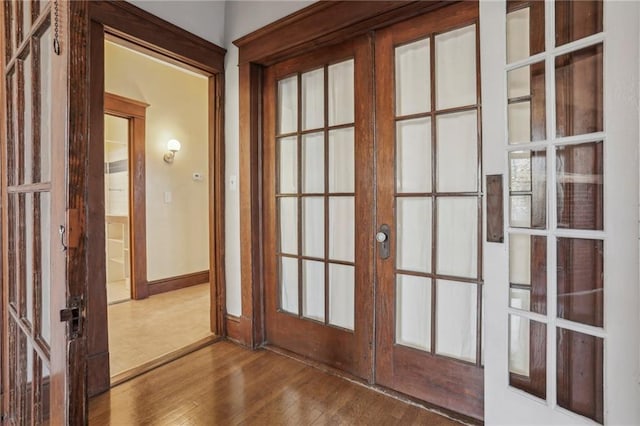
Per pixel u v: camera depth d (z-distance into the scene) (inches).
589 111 44.3
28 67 44.2
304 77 88.4
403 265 72.5
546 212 48.5
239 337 97.7
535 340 50.9
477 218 63.1
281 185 94.2
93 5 72.2
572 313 46.3
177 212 162.2
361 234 77.6
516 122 52.7
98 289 73.6
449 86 65.7
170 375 80.1
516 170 52.3
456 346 66.2
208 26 97.0
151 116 151.6
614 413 41.0
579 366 45.6
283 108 93.3
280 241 94.4
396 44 71.4
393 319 73.3
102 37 74.2
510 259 53.4
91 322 72.4
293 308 92.0
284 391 73.5
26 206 45.8
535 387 50.6
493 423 53.2
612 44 40.6
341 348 81.7
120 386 75.3
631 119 39.3
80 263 29.4
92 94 72.7
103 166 75.1
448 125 65.9
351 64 79.6
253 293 94.5
